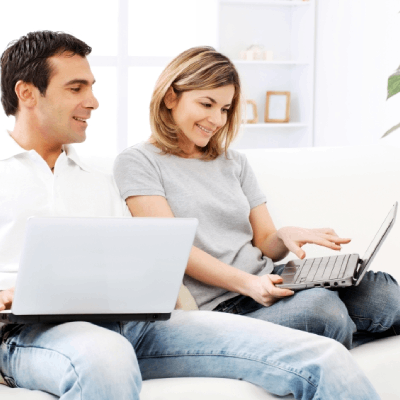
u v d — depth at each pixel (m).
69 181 1.49
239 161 1.82
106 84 4.30
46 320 1.15
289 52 4.71
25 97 1.43
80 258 1.08
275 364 1.17
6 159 1.42
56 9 4.14
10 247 1.37
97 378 1.01
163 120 1.67
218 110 1.66
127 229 1.07
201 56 1.65
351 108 3.99
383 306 1.48
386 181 2.04
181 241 1.11
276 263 1.85
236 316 1.31
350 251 1.93
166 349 1.27
